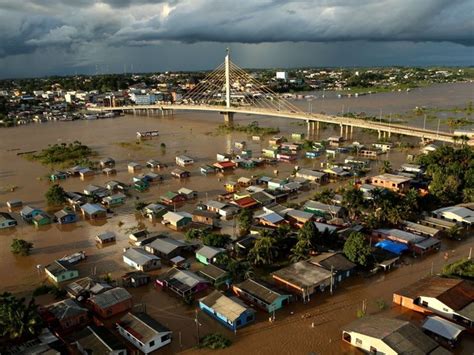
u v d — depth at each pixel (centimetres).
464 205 10669
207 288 7569
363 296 7212
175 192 12612
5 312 5894
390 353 5478
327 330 6347
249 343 6106
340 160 16838
